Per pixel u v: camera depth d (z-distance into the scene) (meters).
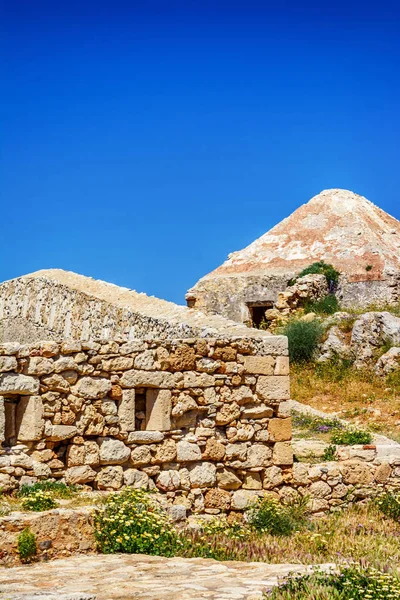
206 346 14.36
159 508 12.59
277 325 31.67
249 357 14.69
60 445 13.18
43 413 12.92
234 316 36.06
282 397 14.84
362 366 26.14
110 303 21.77
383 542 12.72
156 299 23.00
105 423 13.41
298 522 13.96
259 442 14.67
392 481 15.67
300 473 14.91
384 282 34.75
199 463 14.08
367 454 15.63
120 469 13.38
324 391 24.52
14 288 26.58
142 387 13.86
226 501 14.19
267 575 9.69
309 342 26.98
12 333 26.09
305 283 33.56
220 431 14.38
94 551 11.24
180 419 14.06
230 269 38.28
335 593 8.41
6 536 10.61
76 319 22.73
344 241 37.34
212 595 8.57
